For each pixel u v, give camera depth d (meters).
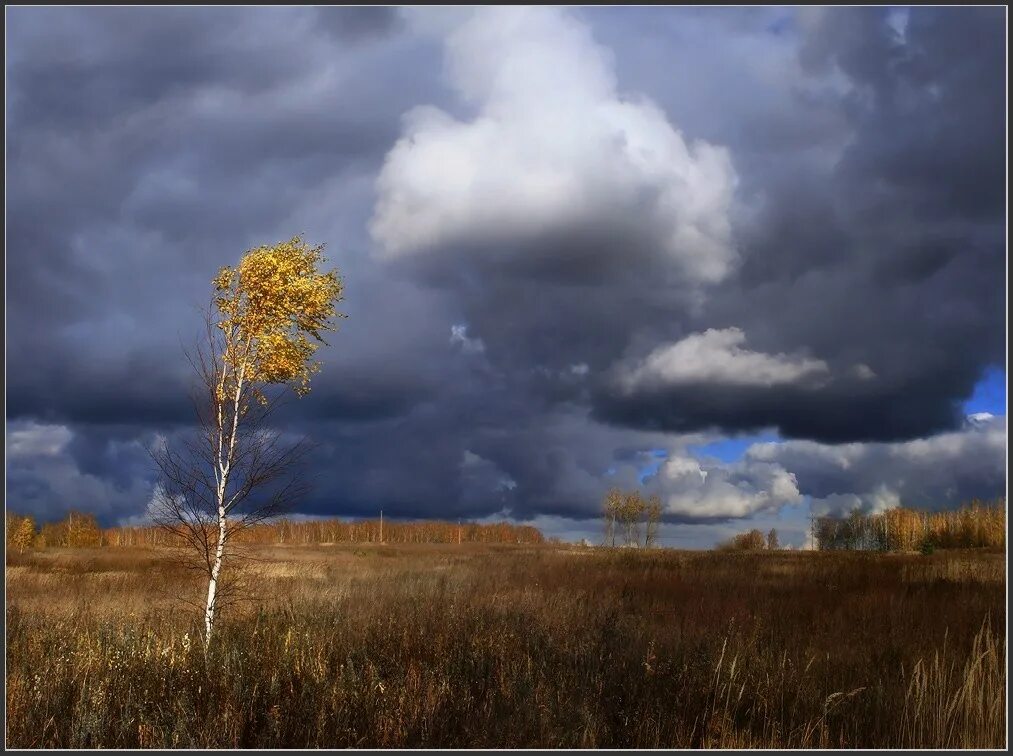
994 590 17.03
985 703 8.45
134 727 7.71
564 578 22.14
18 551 32.53
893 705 8.66
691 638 11.46
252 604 13.07
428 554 44.28
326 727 7.65
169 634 10.82
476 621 11.81
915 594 16.97
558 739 7.45
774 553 39.47
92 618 12.38
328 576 21.44
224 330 12.04
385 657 9.60
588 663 9.67
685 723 8.00
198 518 11.64
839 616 14.23
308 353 12.48
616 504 67.69
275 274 12.05
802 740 7.65
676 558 33.69
